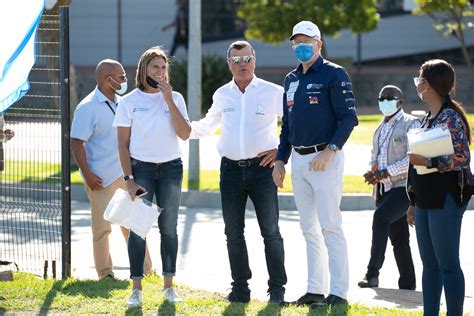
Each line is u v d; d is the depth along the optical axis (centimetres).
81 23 6812
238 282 1470
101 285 1530
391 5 6606
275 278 1464
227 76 5319
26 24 1424
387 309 1367
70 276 1616
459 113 1180
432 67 1184
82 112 1605
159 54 1405
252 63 1436
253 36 5372
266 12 5266
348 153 3350
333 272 1394
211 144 3781
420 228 1207
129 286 1530
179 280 1667
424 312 1227
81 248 2019
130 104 1406
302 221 1429
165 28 6650
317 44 1381
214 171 3023
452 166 1158
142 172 1406
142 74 1403
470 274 1739
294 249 2017
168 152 1410
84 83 5606
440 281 1217
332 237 1395
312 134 1384
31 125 1758
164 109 1408
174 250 1430
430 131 1153
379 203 1650
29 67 1466
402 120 1608
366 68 6512
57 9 1711
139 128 1404
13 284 1532
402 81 5650
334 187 1385
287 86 1416
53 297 1442
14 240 1986
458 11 4922
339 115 1375
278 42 5350
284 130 1439
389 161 1611
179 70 5328
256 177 1438
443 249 1179
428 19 6581
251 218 2406
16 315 1345
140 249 1394
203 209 2580
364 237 2166
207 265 1841
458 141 1163
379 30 6612
